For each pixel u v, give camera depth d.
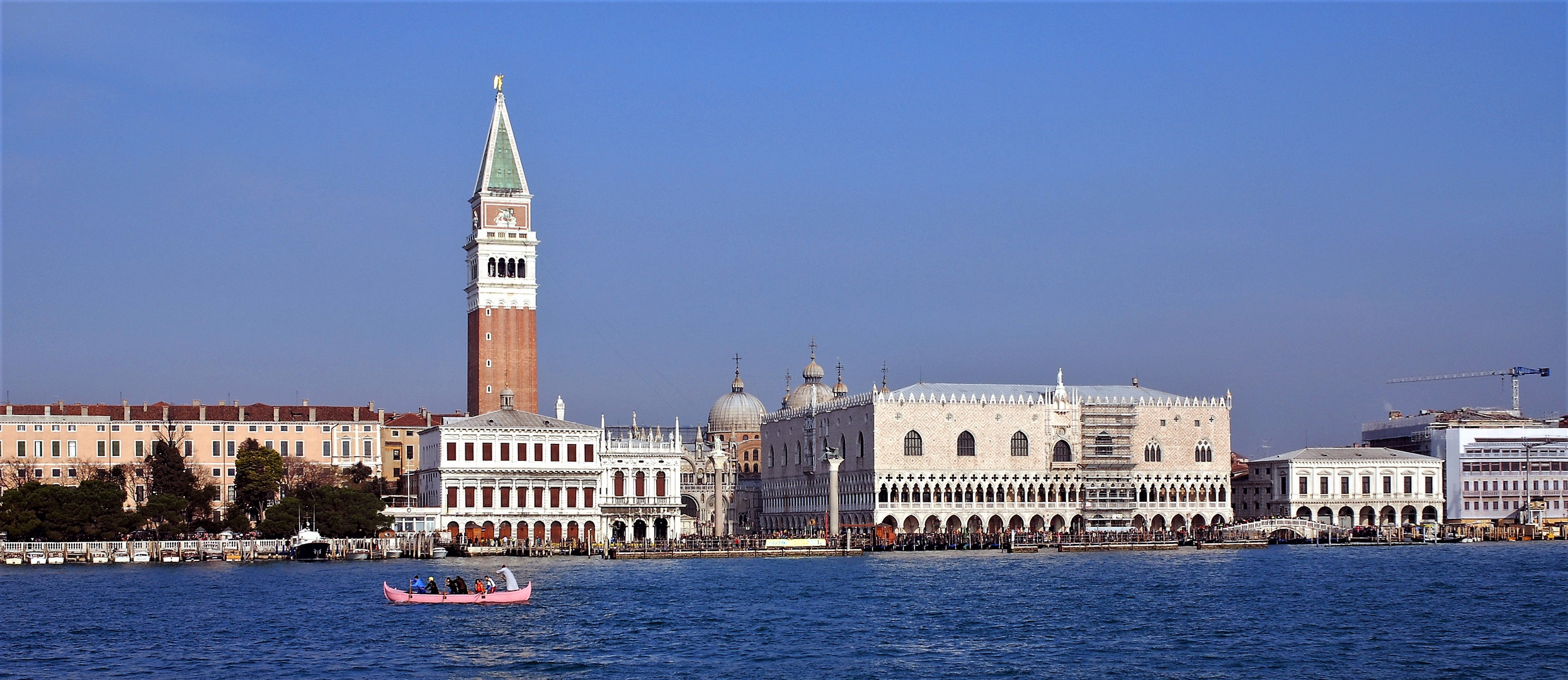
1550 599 161.00
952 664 117.25
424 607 152.00
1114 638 129.75
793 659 119.44
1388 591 171.25
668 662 117.69
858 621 141.12
